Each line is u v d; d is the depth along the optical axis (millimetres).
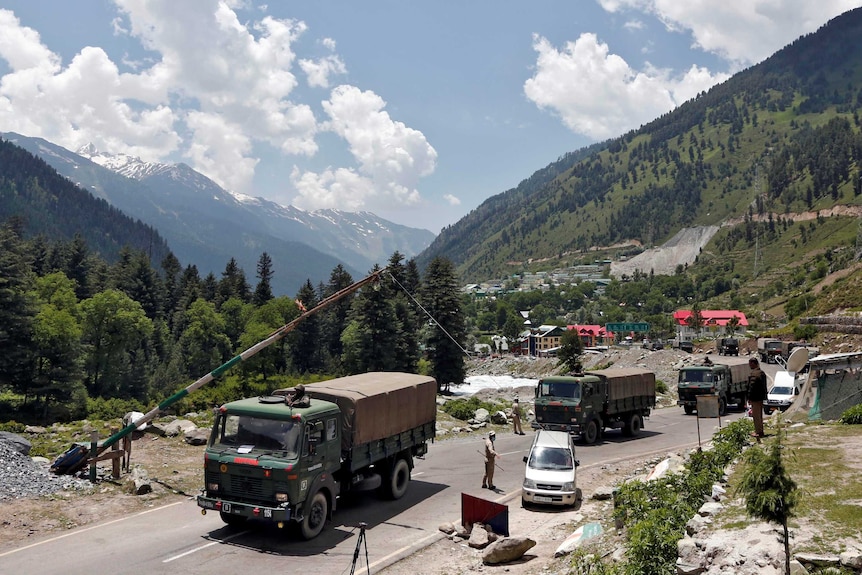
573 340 100500
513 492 22047
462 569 14031
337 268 116188
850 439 18500
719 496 14602
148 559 13992
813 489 13383
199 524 16812
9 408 59625
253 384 69438
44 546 14688
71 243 126250
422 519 18203
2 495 17609
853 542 10578
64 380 62594
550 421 31266
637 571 11344
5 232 74938
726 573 10258
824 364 25359
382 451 19234
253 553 14609
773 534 11117
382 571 13805
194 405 45094
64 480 19797
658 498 15117
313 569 13633
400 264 88438
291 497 14719
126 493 19375
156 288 125000
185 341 105938
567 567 13117
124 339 83250
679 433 36000
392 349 76875
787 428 21547
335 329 111812
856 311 82938
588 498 20656
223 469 15289
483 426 39625
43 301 80188
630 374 35469
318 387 18531
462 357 79562
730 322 166000
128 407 61656
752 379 19922
